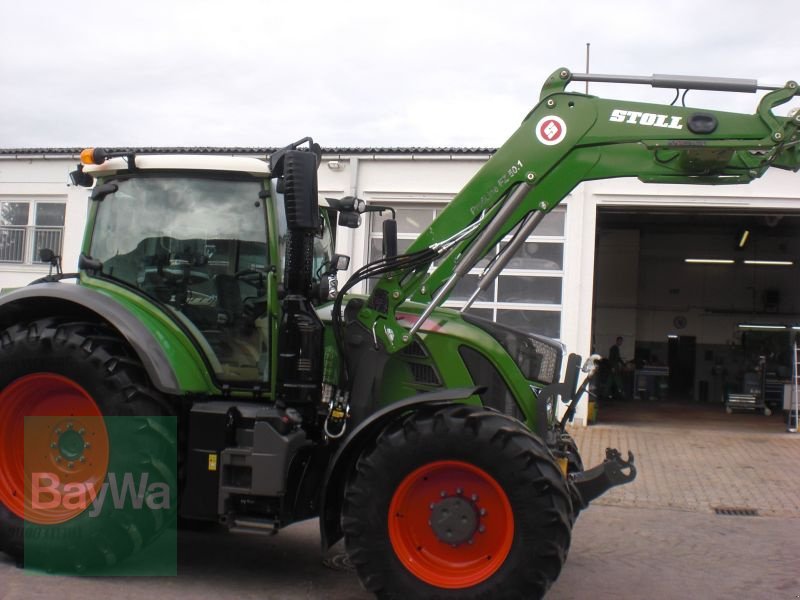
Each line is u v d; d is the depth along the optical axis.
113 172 5.45
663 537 6.89
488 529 4.47
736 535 7.00
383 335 5.04
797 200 12.61
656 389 21.73
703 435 12.80
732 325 22.94
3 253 14.84
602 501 8.27
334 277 5.96
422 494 4.54
